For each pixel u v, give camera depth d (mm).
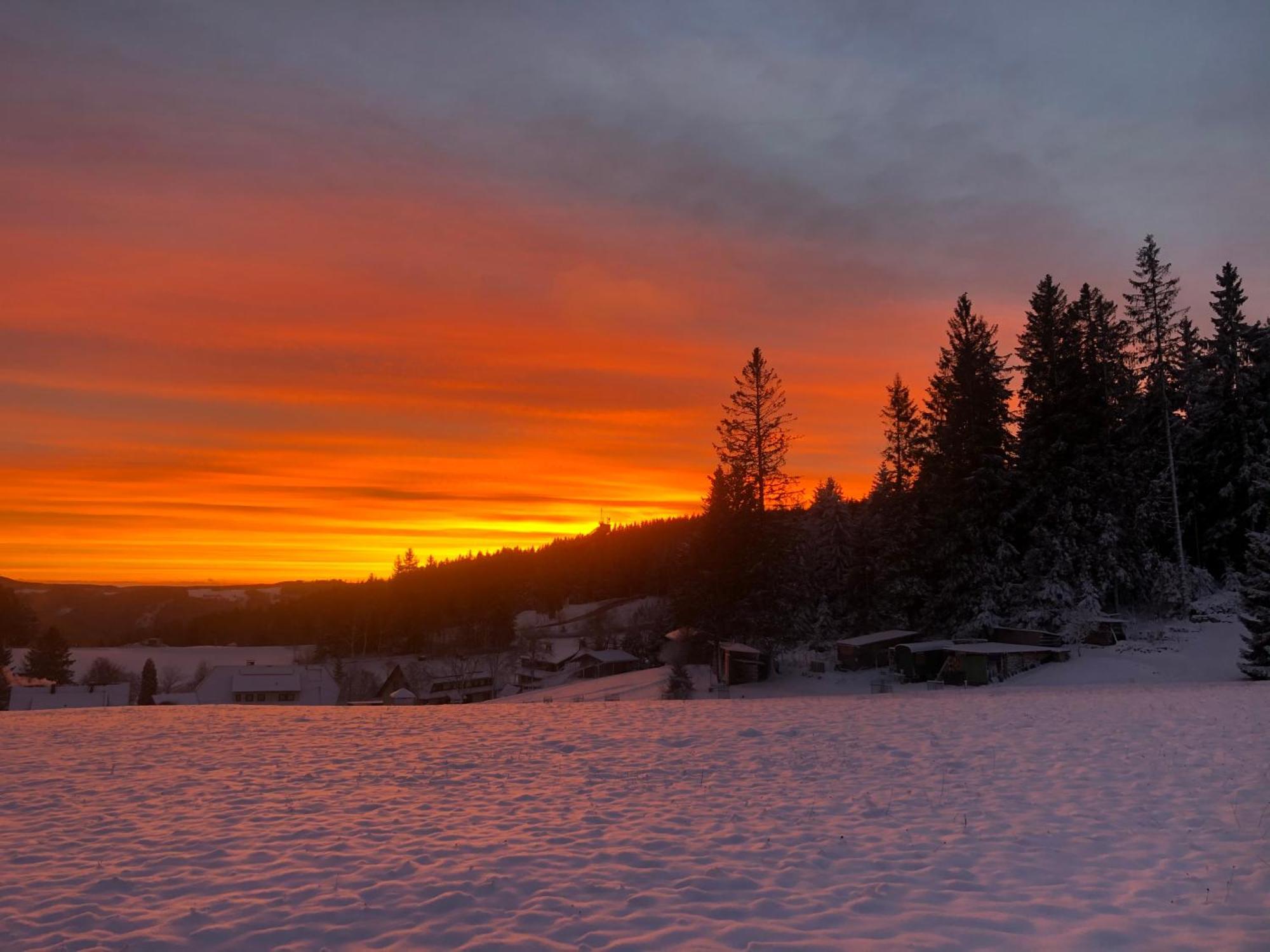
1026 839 8914
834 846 8914
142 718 23656
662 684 53406
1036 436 49719
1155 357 50781
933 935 6410
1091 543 47094
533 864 8398
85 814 11102
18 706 70500
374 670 112438
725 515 55750
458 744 17484
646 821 10273
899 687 42969
